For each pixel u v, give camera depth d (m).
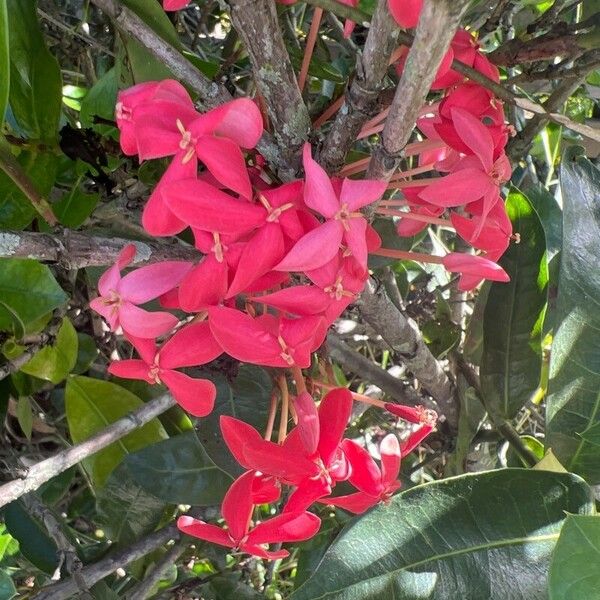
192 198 0.19
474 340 0.39
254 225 0.20
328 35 0.43
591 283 0.31
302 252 0.19
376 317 0.30
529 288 0.34
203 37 0.50
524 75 0.25
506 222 0.24
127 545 0.40
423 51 0.16
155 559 0.44
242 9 0.18
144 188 0.33
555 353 0.32
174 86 0.20
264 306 0.24
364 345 0.54
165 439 0.39
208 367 0.34
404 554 0.28
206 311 0.21
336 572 0.28
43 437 0.55
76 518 0.58
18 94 0.30
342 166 0.22
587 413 0.32
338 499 0.25
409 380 0.48
